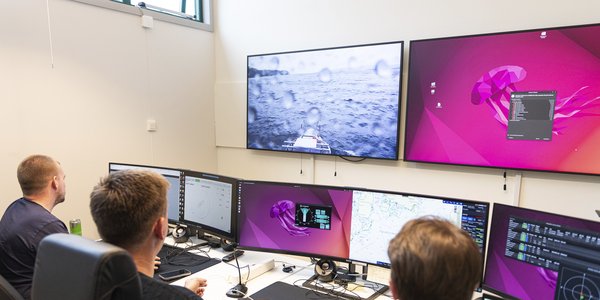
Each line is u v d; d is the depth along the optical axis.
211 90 3.90
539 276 1.28
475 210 1.44
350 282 1.73
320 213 1.74
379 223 1.62
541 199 2.40
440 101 2.64
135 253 1.03
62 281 0.84
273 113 3.46
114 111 3.04
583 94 2.17
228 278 1.76
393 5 2.85
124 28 3.07
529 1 2.34
